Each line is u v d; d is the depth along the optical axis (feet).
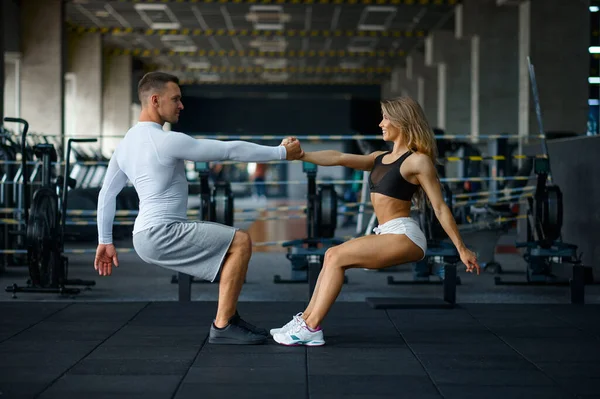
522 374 11.01
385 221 13.01
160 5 60.70
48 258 18.48
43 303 17.25
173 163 12.23
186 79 106.93
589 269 21.29
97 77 72.43
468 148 32.78
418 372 11.10
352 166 13.38
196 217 34.71
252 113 79.77
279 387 10.24
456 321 15.24
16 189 25.91
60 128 57.47
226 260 12.69
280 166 96.68
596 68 49.44
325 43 79.10
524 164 26.73
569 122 48.98
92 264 26.00
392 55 86.53
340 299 18.53
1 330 14.10
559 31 48.96
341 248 12.79
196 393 9.93
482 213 25.00
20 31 57.21
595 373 11.08
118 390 10.05
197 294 19.17
